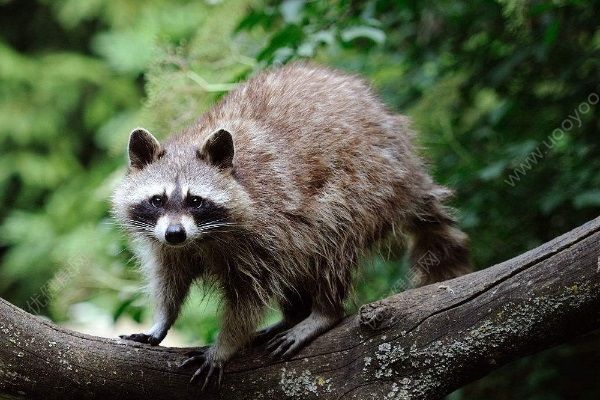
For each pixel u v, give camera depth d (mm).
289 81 6258
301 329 5469
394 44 8945
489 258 8102
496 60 8359
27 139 14844
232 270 5797
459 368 4973
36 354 4965
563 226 8023
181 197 5613
